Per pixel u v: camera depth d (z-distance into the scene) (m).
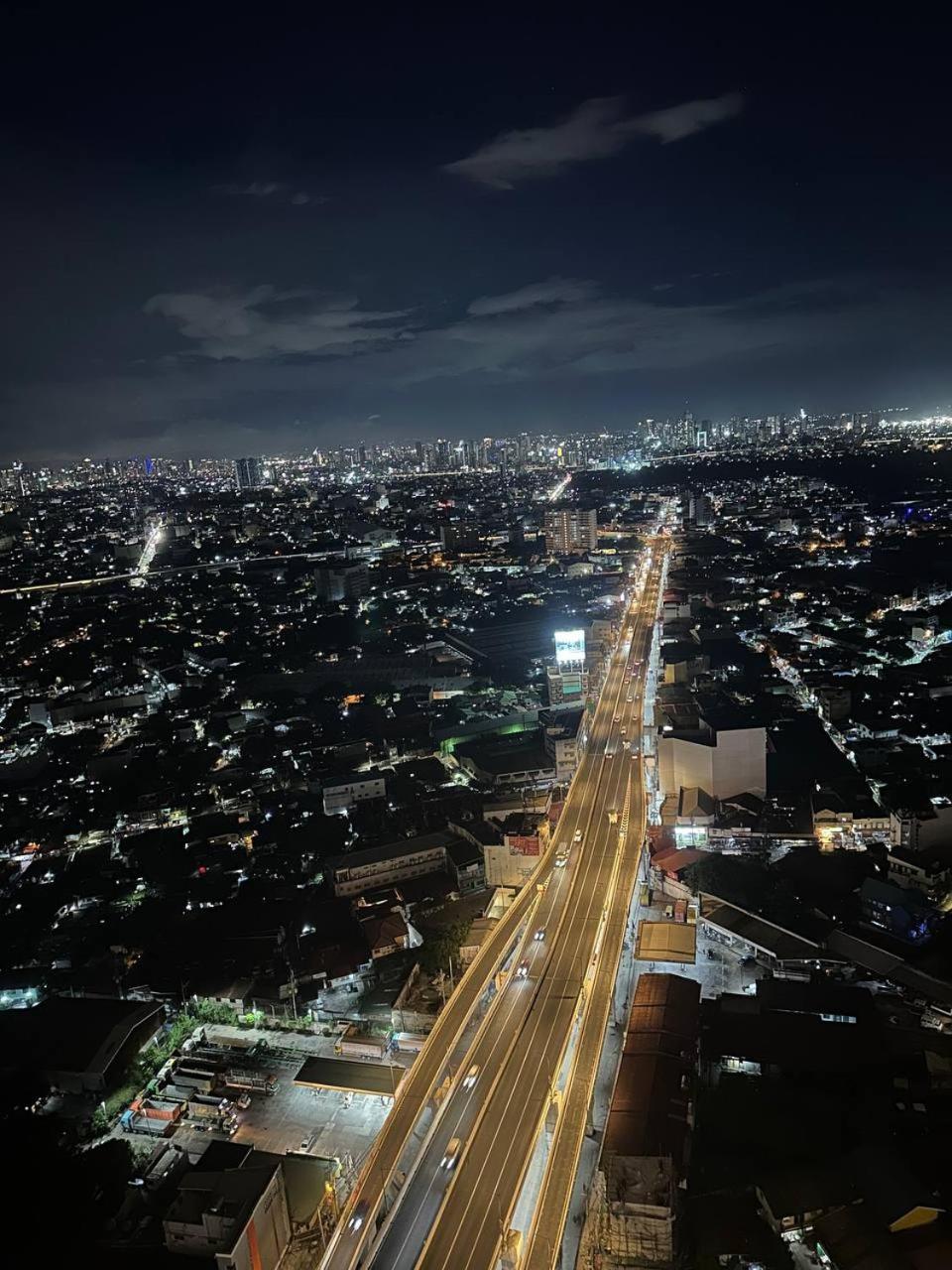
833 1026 96.25
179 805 184.12
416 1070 88.12
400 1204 71.19
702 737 161.88
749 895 125.12
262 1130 95.38
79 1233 82.88
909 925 112.44
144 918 141.50
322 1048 108.56
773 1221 75.38
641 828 141.12
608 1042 95.94
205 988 118.19
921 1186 74.94
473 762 184.88
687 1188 79.31
